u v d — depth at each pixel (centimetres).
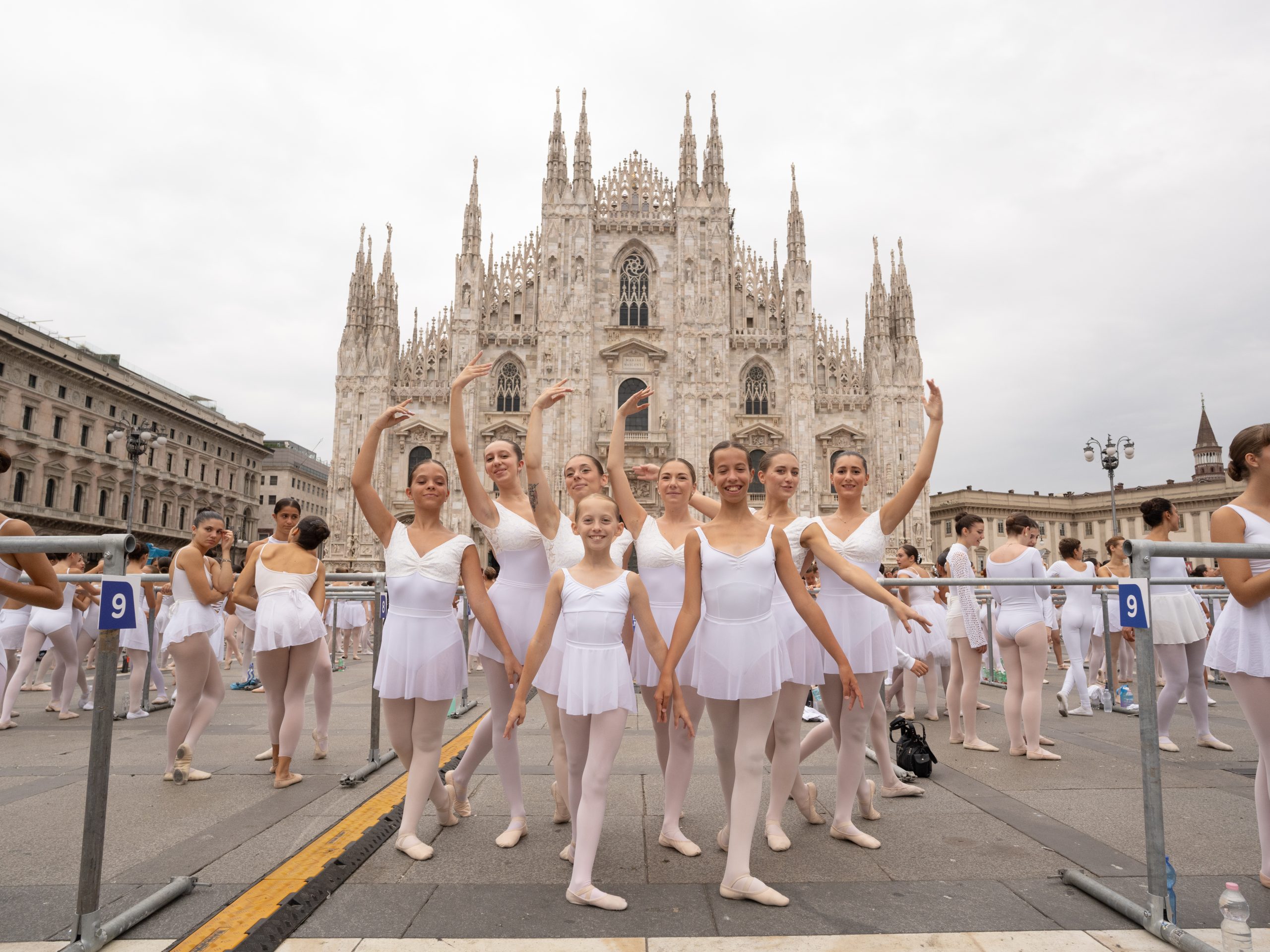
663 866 589
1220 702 1482
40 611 1209
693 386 5531
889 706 1395
